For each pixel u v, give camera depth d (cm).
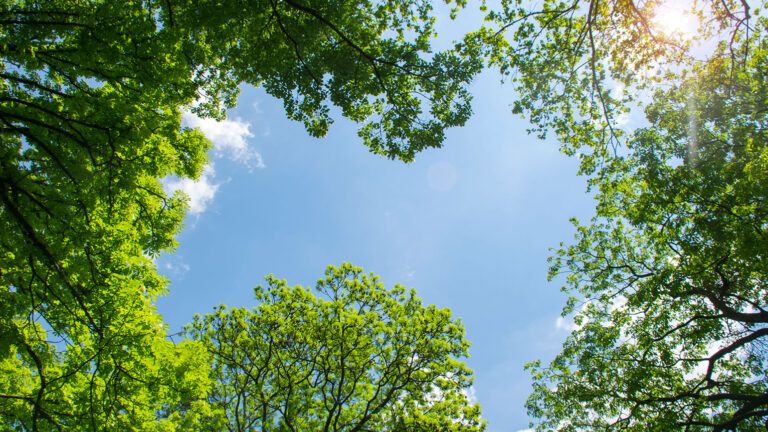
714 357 1541
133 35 812
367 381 1988
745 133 1354
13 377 993
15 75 797
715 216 1298
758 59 1334
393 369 1894
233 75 1232
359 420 1930
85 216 810
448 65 1041
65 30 813
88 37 775
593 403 1698
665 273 1471
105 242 914
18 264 777
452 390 1875
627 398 1619
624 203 1723
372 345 1930
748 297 1596
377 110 1184
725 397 1441
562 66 1323
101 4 813
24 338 802
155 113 889
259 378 1970
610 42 1304
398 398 1895
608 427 1706
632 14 1219
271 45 1022
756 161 1145
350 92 1098
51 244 767
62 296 852
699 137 1463
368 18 1093
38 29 784
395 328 1947
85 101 765
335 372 1930
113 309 918
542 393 1902
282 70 1048
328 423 1725
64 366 927
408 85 1103
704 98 1496
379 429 1842
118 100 786
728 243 1299
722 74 1457
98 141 766
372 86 1099
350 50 1049
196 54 1063
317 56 1061
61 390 912
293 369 1950
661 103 1557
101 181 830
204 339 1964
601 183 1600
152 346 948
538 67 1316
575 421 1825
